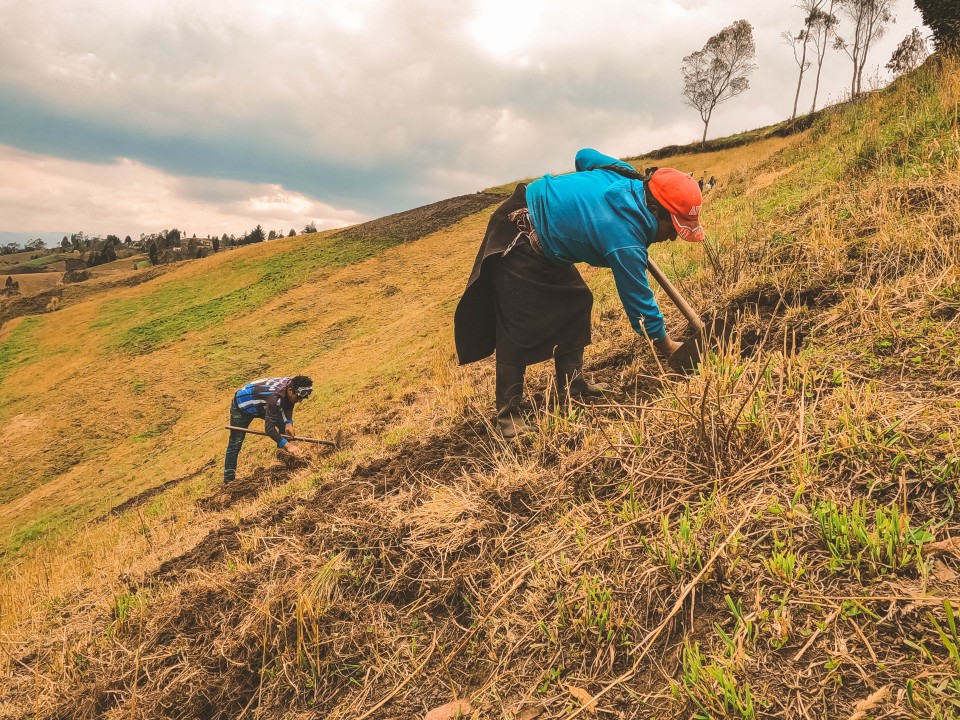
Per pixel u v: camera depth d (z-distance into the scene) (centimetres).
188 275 3953
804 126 3375
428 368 1105
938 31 766
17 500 1847
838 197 455
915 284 266
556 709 151
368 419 784
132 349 2977
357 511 279
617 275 259
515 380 296
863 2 4288
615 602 166
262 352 2486
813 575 146
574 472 232
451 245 3128
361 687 191
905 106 620
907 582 135
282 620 217
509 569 203
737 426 201
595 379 355
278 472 680
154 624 262
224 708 207
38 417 2456
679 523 182
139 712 214
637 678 148
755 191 914
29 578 593
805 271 335
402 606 214
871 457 171
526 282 283
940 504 152
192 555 374
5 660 308
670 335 378
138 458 1762
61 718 234
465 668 180
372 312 2542
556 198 269
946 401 183
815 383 225
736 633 140
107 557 558
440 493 264
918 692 113
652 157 4875
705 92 5100
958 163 377
